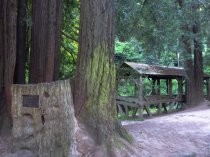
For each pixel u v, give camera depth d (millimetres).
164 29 12695
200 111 17969
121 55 19578
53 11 8789
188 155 7223
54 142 6137
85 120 6551
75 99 6695
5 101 7875
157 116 17406
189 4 14844
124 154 6418
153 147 7406
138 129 9453
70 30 12312
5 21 7977
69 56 12477
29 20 8578
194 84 21750
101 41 6715
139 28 12672
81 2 6879
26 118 6355
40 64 8586
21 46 8711
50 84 6176
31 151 6273
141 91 17250
